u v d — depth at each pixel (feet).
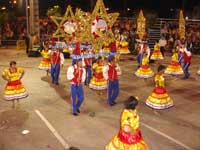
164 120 32.12
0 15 90.12
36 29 78.48
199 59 68.54
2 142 27.09
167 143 26.96
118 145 20.52
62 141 27.27
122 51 70.13
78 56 35.04
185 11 111.14
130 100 20.10
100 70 39.75
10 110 34.68
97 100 38.29
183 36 58.80
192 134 28.91
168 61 66.03
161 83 33.32
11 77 34.76
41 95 40.40
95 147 26.22
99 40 39.37
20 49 84.99
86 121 31.65
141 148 20.38
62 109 35.17
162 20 89.35
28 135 28.40
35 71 55.42
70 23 46.16
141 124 30.94
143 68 48.34
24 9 117.80
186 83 47.62
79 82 32.76
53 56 45.16
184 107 36.24
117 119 32.17
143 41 56.70
